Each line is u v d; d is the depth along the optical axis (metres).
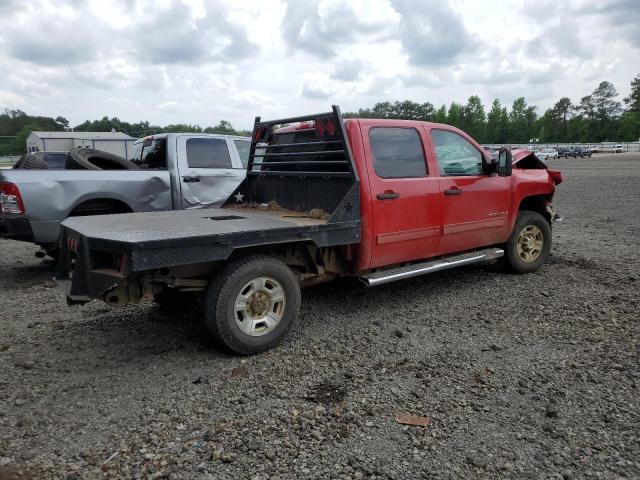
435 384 3.75
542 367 4.00
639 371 3.88
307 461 2.86
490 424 3.21
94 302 5.83
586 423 3.21
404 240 5.25
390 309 5.47
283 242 4.34
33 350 4.45
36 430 3.18
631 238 9.45
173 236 3.80
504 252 6.57
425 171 5.46
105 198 7.08
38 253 6.89
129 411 3.40
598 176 27.77
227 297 4.07
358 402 3.50
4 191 6.34
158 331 4.89
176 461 2.86
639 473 2.74
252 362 4.16
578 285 6.21
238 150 8.61
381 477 2.72
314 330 4.88
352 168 4.84
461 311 5.37
